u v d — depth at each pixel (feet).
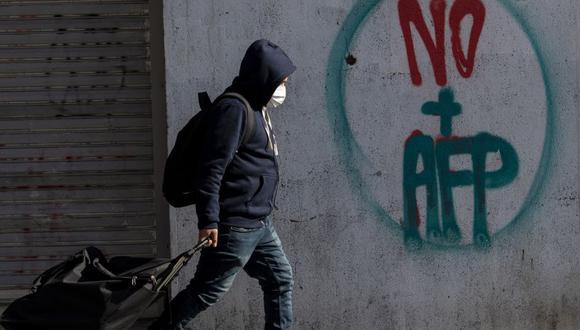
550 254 28.25
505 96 27.86
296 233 27.76
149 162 28.89
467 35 27.68
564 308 28.37
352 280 27.94
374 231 27.86
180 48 27.14
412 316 28.12
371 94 27.58
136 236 29.01
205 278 23.04
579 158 28.12
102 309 20.97
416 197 27.86
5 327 21.01
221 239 22.82
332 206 27.76
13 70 28.78
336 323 28.04
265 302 24.48
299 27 27.32
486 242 28.12
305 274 27.86
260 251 23.82
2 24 28.68
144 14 28.63
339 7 27.37
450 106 27.78
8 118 28.89
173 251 27.55
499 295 28.25
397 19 27.50
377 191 27.81
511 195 28.07
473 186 27.99
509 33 27.76
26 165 28.94
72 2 28.63
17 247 29.14
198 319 27.86
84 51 28.73
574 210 28.25
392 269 27.99
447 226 28.02
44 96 28.81
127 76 28.73
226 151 22.13
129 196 28.94
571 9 27.81
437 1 27.55
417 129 27.73
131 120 28.81
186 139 22.68
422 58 27.63
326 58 27.43
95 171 28.91
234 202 22.84
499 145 27.94
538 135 27.99
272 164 23.36
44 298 21.02
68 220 29.07
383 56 27.55
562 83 27.94
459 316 28.19
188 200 23.08
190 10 27.09
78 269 21.49
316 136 27.58
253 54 22.95
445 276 28.12
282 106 27.50
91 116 28.84
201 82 27.20
